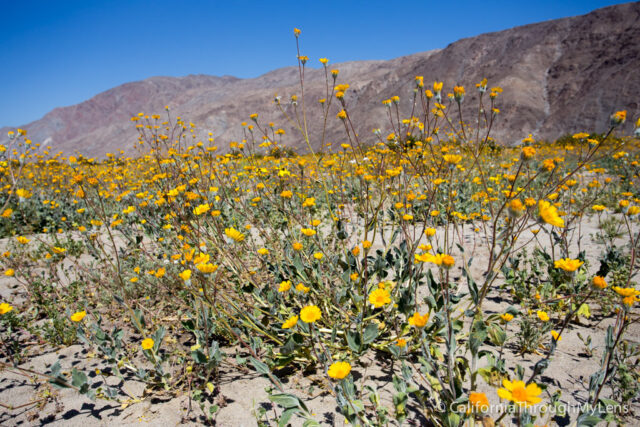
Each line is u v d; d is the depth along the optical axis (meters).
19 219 5.78
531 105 82.50
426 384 1.93
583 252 2.76
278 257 2.77
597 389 1.67
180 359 2.15
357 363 2.17
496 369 1.53
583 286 2.66
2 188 5.76
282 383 2.03
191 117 176.62
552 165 1.55
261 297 2.43
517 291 2.76
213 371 2.14
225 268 2.71
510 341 2.28
